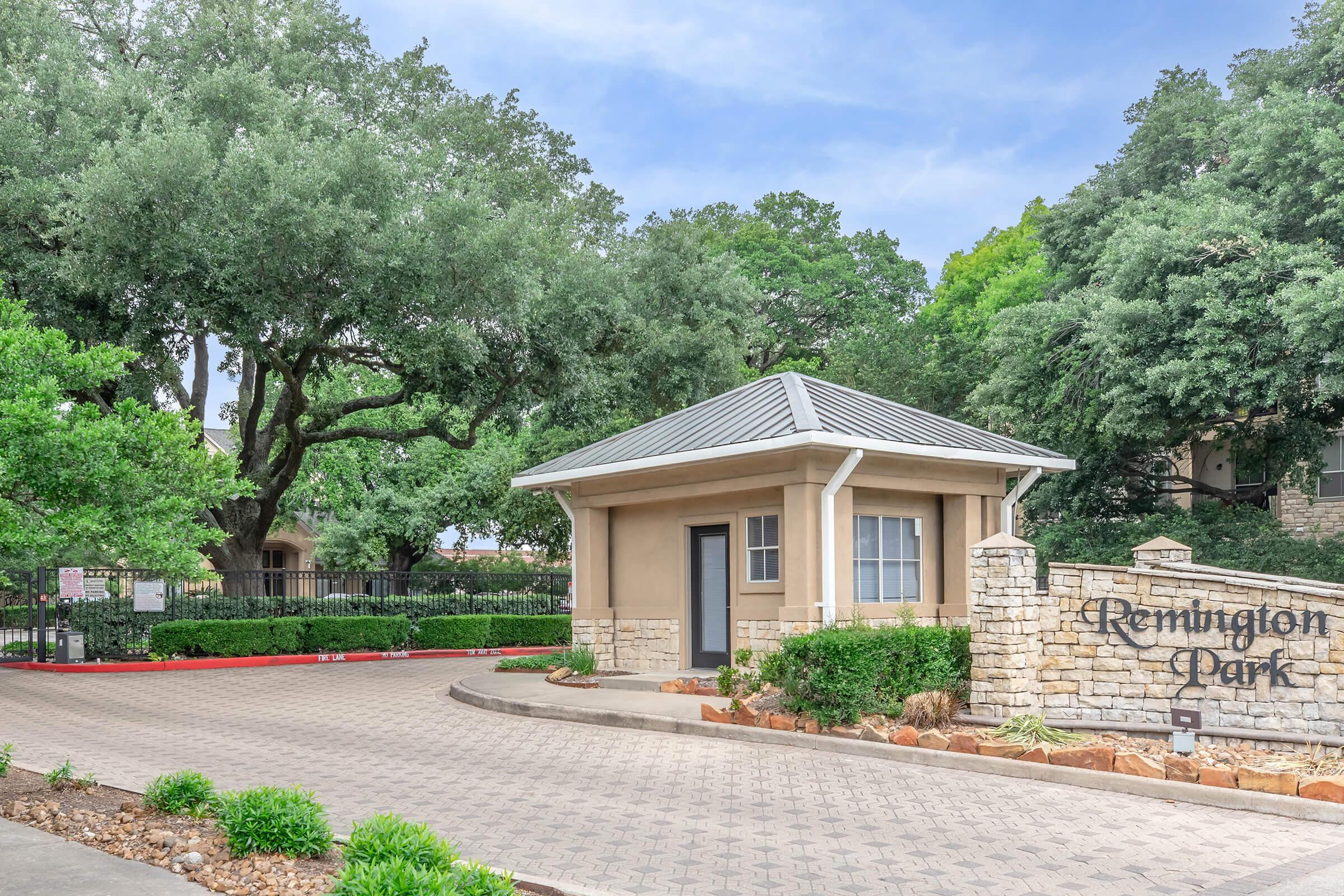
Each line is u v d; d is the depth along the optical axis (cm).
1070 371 2164
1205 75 2694
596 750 1103
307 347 2125
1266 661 1034
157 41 2423
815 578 1362
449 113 2783
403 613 2602
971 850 717
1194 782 871
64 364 787
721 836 748
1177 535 2166
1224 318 1825
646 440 1658
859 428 1414
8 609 2702
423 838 556
